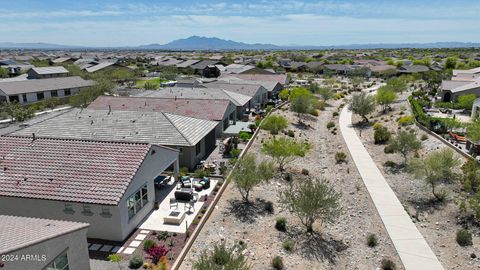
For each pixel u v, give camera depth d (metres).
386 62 140.12
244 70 96.38
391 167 30.55
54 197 17.97
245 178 22.73
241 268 14.76
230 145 34.41
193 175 27.69
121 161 19.98
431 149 33.59
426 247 18.52
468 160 27.52
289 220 21.66
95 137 29.61
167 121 31.19
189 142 28.66
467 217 21.22
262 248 18.38
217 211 22.05
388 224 20.86
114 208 17.81
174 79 99.88
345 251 18.44
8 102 59.16
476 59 138.00
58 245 12.77
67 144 21.58
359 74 112.12
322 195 19.86
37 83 68.00
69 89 72.69
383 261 16.92
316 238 19.66
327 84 91.19
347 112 57.75
